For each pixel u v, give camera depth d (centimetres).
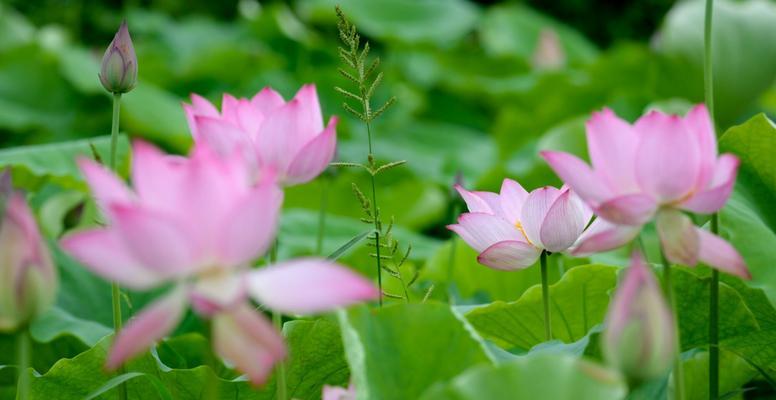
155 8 1656
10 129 907
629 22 1622
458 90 1102
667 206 252
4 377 348
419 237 534
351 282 234
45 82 923
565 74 996
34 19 1491
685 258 251
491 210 292
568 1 1636
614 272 305
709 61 283
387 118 968
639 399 273
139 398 298
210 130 267
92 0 1541
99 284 401
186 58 1273
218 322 236
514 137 848
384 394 258
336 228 522
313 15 1319
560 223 279
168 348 329
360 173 759
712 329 278
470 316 311
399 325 261
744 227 304
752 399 328
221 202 237
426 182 670
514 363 244
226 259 237
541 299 307
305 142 269
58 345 374
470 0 1758
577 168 253
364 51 285
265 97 282
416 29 1307
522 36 1354
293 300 234
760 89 702
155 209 237
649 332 235
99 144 450
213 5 1667
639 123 253
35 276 244
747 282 298
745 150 311
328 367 292
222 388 290
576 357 278
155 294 399
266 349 236
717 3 727
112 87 287
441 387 245
